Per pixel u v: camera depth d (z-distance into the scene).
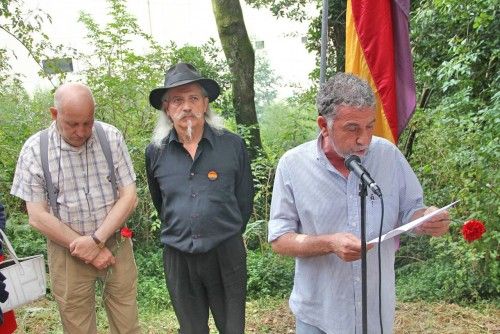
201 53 8.84
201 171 3.00
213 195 2.97
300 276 2.22
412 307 4.80
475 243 4.61
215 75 8.82
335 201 2.10
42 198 2.98
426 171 5.52
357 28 3.63
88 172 2.99
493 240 4.65
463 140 4.92
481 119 4.71
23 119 7.10
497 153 4.43
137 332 3.24
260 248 6.28
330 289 2.13
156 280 5.80
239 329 3.08
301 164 2.16
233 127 8.01
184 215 2.97
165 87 2.98
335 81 1.97
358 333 2.12
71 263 3.01
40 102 7.39
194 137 3.04
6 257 3.40
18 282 2.73
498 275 4.77
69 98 2.77
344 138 1.95
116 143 3.08
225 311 3.13
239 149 3.15
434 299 4.97
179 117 2.97
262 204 6.51
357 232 2.09
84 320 3.12
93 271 3.07
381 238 1.89
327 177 2.11
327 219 2.11
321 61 3.90
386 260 2.15
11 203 6.36
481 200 4.62
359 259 1.95
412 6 7.13
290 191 2.19
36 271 2.80
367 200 2.09
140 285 5.57
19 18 6.46
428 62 6.38
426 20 6.02
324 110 1.97
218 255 3.03
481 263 4.87
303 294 2.21
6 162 6.48
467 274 4.93
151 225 6.65
